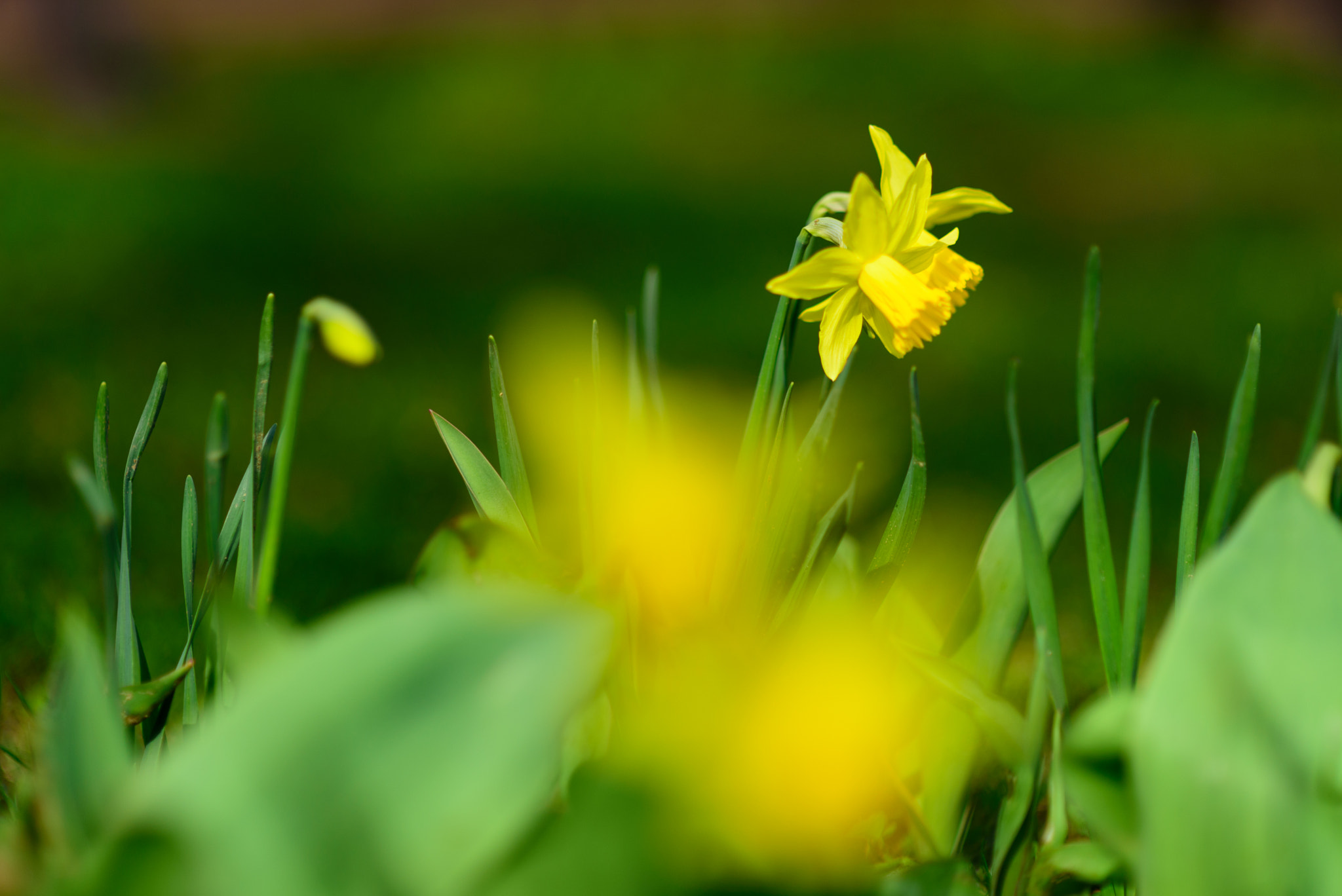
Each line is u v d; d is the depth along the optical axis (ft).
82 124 28.78
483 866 4.33
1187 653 4.44
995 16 37.58
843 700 4.43
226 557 4.85
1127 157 23.80
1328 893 4.41
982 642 5.00
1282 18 35.01
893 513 4.90
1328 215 19.61
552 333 13.32
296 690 4.34
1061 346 13.12
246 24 38.34
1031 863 4.88
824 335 4.91
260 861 4.32
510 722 4.33
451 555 4.73
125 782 4.47
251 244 17.94
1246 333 13.65
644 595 4.68
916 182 4.84
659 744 4.36
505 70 32.86
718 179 22.89
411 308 14.46
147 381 11.28
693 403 9.36
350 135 27.96
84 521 7.59
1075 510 5.02
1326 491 4.69
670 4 38.86
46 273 15.96
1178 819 4.42
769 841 4.38
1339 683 4.44
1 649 5.69
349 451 9.67
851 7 38.32
